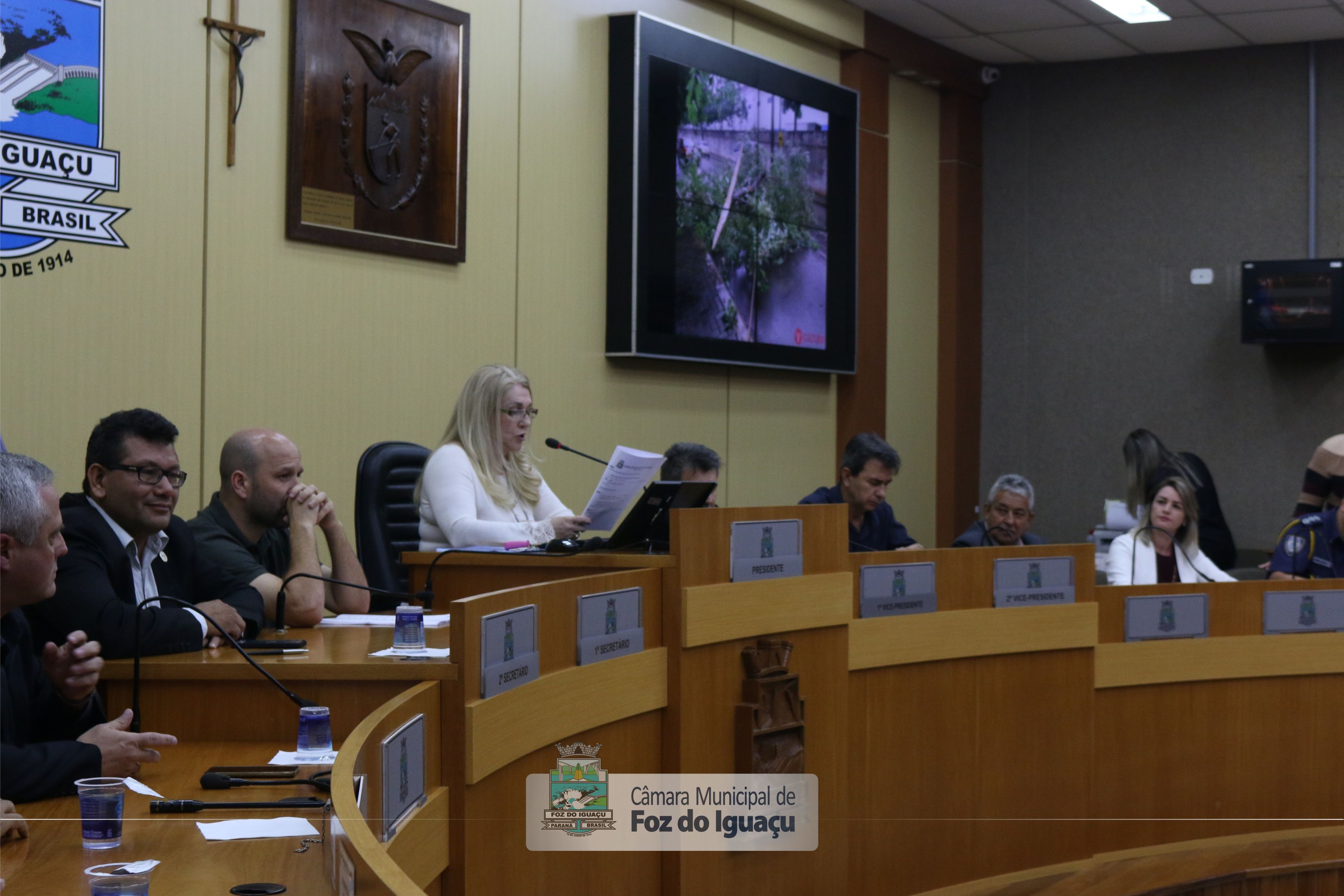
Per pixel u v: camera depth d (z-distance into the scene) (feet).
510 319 16.07
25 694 5.89
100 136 11.73
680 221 18.20
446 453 10.16
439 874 5.55
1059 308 24.86
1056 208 24.88
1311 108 22.98
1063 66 24.82
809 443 21.56
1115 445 24.41
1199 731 10.75
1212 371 23.70
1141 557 12.47
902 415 23.79
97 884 3.81
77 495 7.43
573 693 6.78
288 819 4.88
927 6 21.72
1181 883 9.21
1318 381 22.98
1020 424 25.16
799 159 20.54
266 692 6.36
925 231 24.36
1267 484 23.32
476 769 5.79
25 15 11.11
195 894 4.00
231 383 12.89
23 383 11.19
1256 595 10.95
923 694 9.54
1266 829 10.73
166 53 12.28
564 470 16.89
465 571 8.33
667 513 8.42
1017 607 10.00
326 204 13.71
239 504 8.90
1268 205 23.32
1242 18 21.89
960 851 9.57
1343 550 12.57
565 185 16.88
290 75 13.37
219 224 12.77
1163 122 24.11
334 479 13.92
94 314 11.71
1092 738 10.32
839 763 8.94
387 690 6.29
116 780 4.62
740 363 19.39
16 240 11.12
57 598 6.59
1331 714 11.09
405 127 14.52
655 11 18.20
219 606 7.18
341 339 13.98
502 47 15.92
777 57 20.67
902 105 23.73
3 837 4.57
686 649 7.82
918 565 9.52
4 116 11.00
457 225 15.19
